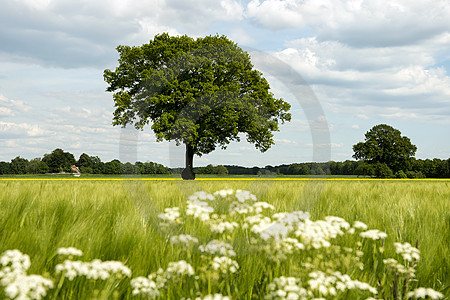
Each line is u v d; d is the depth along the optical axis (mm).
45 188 6082
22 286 1346
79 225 2748
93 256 2289
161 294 1853
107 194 5250
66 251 1730
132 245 2551
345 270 2193
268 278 2230
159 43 22297
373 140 52500
